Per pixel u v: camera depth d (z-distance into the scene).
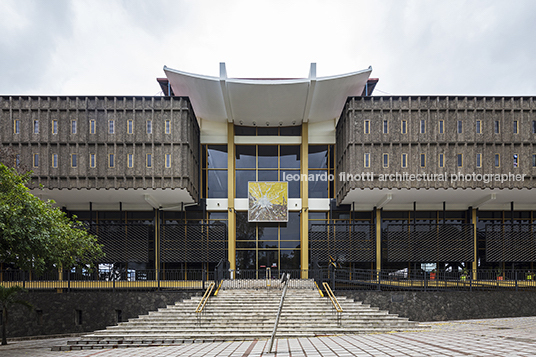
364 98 22.20
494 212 26.44
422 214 26.31
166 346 12.59
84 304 18.55
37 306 18.52
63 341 16.50
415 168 21.61
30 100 21.83
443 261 24.34
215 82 22.80
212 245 25.17
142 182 21.69
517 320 16.75
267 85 22.80
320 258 25.00
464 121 21.77
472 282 19.02
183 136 22.12
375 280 19.48
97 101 22.00
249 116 26.19
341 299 16.97
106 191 22.39
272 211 25.75
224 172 26.86
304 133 26.52
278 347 11.12
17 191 13.10
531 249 24.20
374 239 25.17
